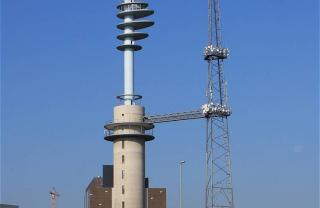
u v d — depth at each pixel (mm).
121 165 198750
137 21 198875
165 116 197000
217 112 184125
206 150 182500
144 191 199625
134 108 199625
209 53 187375
